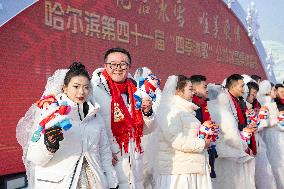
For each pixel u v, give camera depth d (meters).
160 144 3.60
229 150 4.45
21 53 6.18
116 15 8.23
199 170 3.55
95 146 2.60
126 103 2.99
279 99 6.13
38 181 2.50
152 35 9.38
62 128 2.33
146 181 3.73
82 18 7.34
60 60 6.83
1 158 5.85
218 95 4.65
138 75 4.17
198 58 11.34
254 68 14.63
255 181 5.29
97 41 7.68
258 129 5.25
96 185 2.54
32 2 6.35
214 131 3.65
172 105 3.63
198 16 11.46
